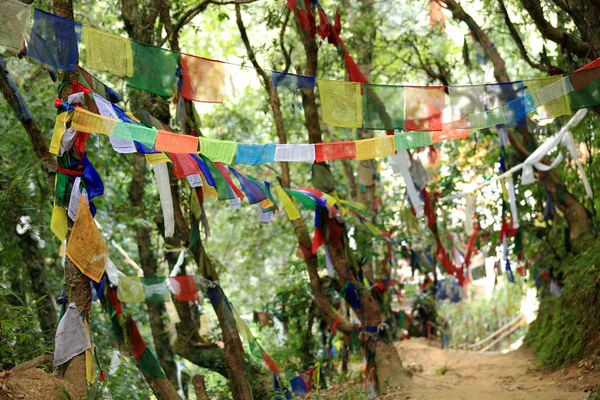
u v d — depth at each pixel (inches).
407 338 816.3
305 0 435.5
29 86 502.3
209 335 540.7
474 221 677.3
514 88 330.3
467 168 710.5
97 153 544.1
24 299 450.3
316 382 470.0
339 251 515.5
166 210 340.5
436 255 660.1
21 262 479.5
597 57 382.3
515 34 493.7
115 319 387.5
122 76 296.7
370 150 344.5
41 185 510.6
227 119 761.6
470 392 497.4
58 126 295.6
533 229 651.5
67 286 302.4
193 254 436.5
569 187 649.6
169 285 406.3
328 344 576.4
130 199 580.4
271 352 608.4
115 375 379.6
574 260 588.1
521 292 982.4
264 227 821.9
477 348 991.0
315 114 502.9
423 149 541.0
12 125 507.5
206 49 711.1
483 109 329.7
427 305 836.0
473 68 663.8
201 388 422.9
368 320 517.7
